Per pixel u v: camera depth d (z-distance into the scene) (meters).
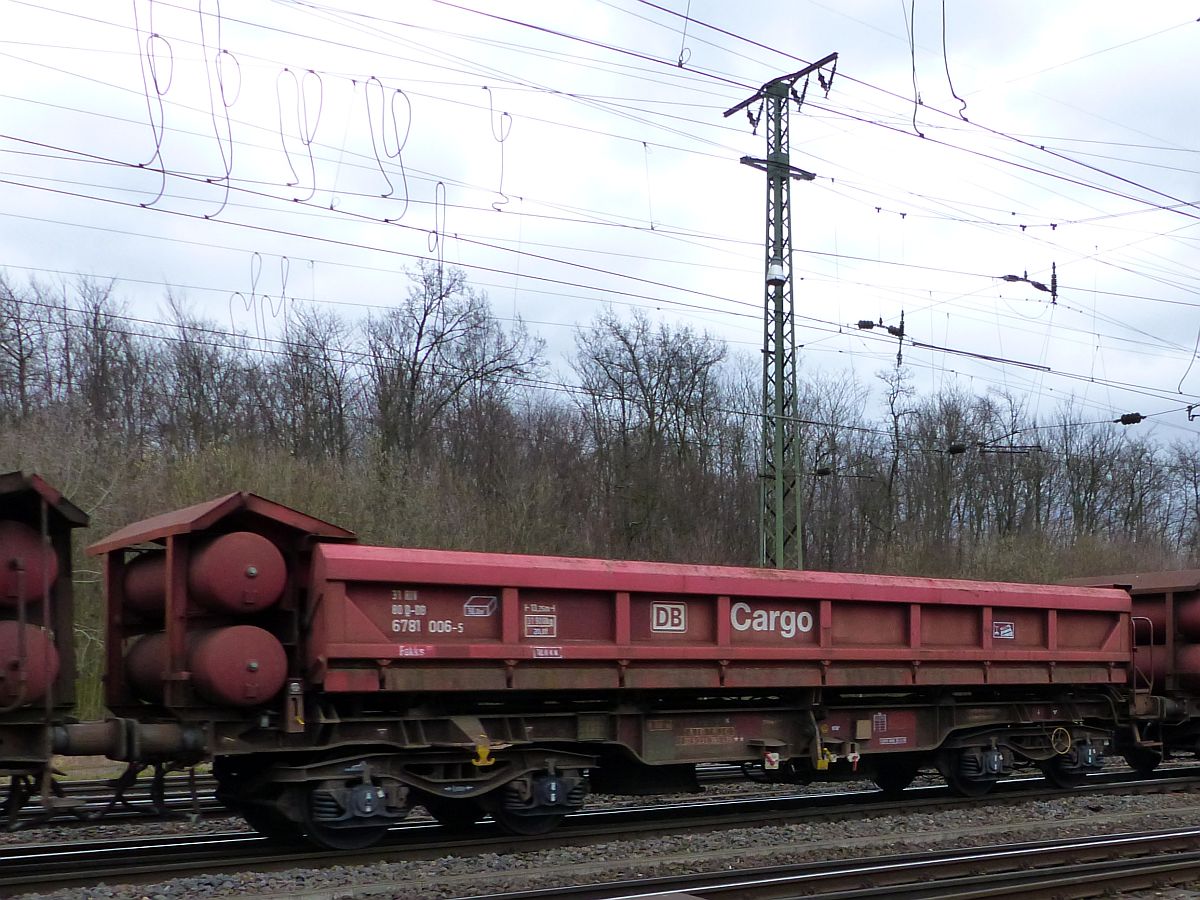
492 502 36.88
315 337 37.00
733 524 44.03
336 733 10.18
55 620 9.31
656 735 11.85
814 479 47.38
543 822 11.20
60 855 9.99
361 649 9.91
